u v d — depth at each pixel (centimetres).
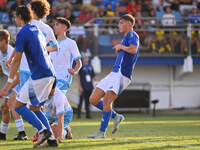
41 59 1528
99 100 2086
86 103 4712
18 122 2119
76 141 1806
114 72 2006
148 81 5981
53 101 1953
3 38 2088
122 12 5969
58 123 1908
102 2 5947
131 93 5419
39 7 1745
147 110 5731
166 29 5644
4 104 2127
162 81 6028
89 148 1488
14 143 1798
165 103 5991
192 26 5869
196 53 5662
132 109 5438
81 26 5584
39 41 1533
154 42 5541
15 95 2048
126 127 3156
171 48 5588
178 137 2044
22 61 1914
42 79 1527
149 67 5981
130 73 2016
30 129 2861
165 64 5619
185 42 5634
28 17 1562
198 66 6094
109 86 1994
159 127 3161
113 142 1717
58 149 1474
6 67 2172
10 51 2127
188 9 6253
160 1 6200
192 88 6109
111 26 5703
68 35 5328
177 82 6062
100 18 5478
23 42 1504
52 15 5100
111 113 2034
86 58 4725
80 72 4694
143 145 1584
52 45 1792
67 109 1995
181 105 6069
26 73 1914
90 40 5381
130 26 2036
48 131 1546
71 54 2202
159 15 6125
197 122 3803
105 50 5425
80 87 4684
